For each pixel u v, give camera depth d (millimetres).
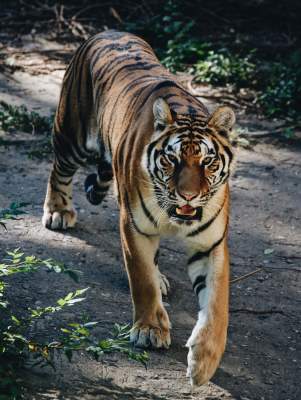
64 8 20047
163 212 7934
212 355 7594
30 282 9414
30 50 17969
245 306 9383
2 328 8172
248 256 10531
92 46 10414
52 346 7527
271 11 19984
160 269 10047
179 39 18219
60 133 10648
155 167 7801
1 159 12953
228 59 16922
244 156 13641
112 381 7758
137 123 8414
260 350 8531
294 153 13891
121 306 9117
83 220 11156
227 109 7723
